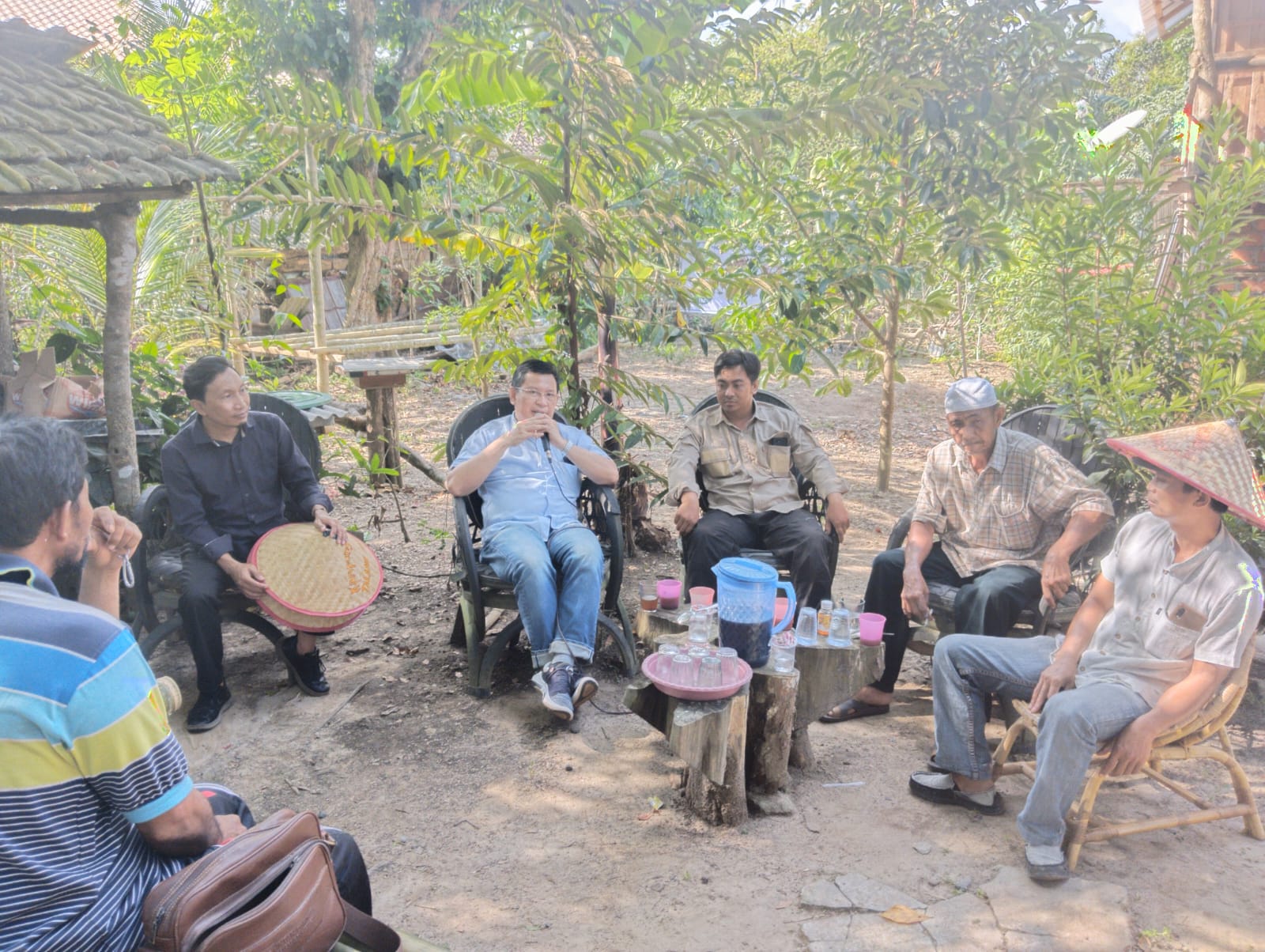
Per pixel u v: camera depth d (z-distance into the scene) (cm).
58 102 420
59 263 676
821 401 1091
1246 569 276
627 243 481
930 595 401
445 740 382
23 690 150
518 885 293
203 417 402
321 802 340
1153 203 520
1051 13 579
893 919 272
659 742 382
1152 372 454
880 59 621
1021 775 357
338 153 464
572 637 392
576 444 446
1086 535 371
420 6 1238
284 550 403
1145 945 262
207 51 1102
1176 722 279
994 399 385
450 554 595
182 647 470
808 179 673
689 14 443
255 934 166
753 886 291
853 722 402
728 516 452
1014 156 591
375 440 704
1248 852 306
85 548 181
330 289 1324
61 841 156
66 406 459
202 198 698
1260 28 648
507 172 480
